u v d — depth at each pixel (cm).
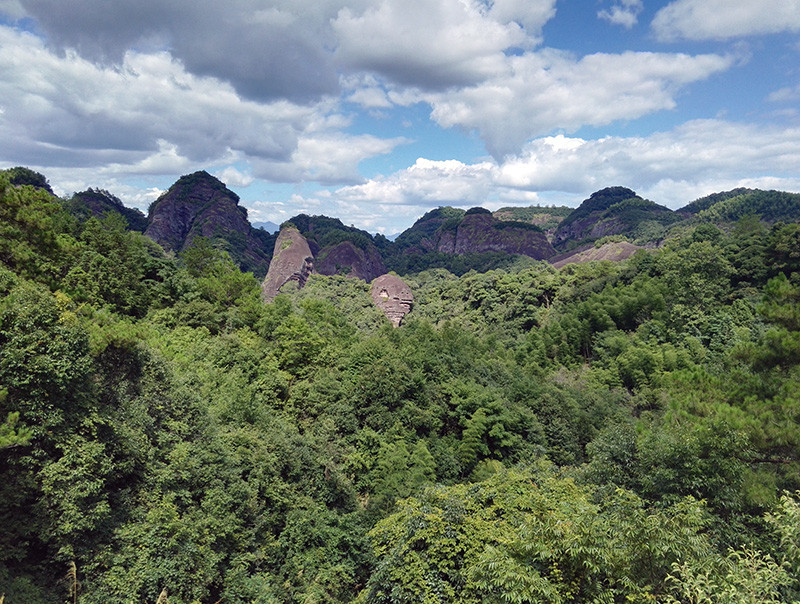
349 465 2956
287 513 2312
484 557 1027
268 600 1817
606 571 877
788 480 1271
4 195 2317
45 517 1366
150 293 4047
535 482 1872
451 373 4400
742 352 1505
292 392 3450
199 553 1683
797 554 830
